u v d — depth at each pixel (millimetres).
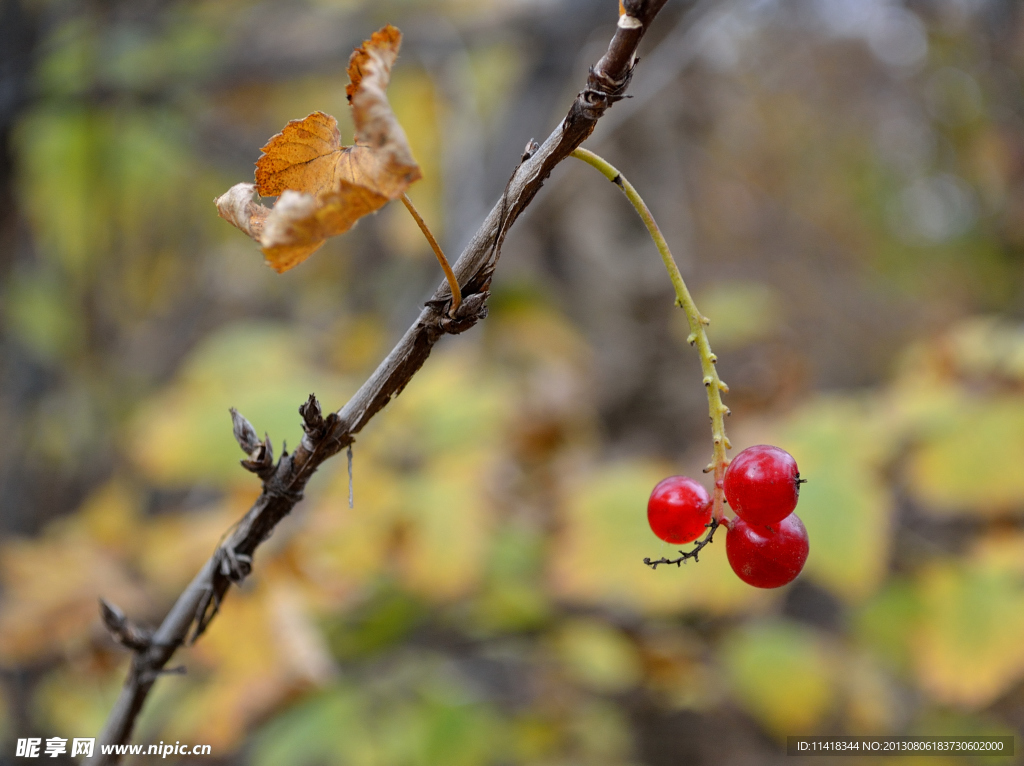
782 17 8242
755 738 3572
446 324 1033
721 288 4398
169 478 2707
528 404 3324
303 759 2496
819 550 2377
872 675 2998
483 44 3848
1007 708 3154
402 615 2742
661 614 2629
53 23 3803
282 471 1132
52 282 4348
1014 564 2572
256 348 3270
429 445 2930
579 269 4621
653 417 4488
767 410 3174
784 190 9602
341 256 5246
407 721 2607
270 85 4531
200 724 2207
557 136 995
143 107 4027
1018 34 7090
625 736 3262
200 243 5801
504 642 2943
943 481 2527
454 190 3641
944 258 9273
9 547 2535
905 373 3125
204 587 1219
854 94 9711
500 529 2949
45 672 2930
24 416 4027
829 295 9609
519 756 2939
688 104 5305
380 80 918
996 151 7445
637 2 913
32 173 4062
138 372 5152
